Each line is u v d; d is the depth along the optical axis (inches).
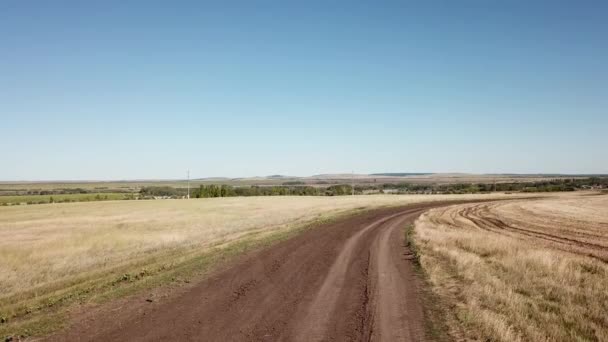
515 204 2940.5
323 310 424.5
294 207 2477.9
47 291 526.9
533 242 1021.8
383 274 604.4
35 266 721.6
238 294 482.0
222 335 350.0
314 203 2920.8
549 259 670.5
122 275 589.0
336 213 1945.1
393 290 510.0
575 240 1085.1
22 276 640.4
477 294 480.7
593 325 384.8
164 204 2987.2
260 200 3430.1
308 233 1119.0
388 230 1235.9
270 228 1272.1
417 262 703.7
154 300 453.4
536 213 2156.7
